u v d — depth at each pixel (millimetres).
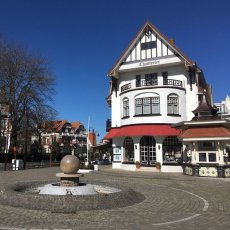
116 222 8781
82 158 65250
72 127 107875
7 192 11383
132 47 35438
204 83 40250
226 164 24328
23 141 52906
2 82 45469
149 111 32375
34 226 8141
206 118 26016
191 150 25938
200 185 19562
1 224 8305
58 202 10188
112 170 31562
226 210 10992
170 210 10828
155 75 34688
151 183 20547
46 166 43969
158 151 31109
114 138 35656
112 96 36969
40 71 47531
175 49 33062
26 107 45938
